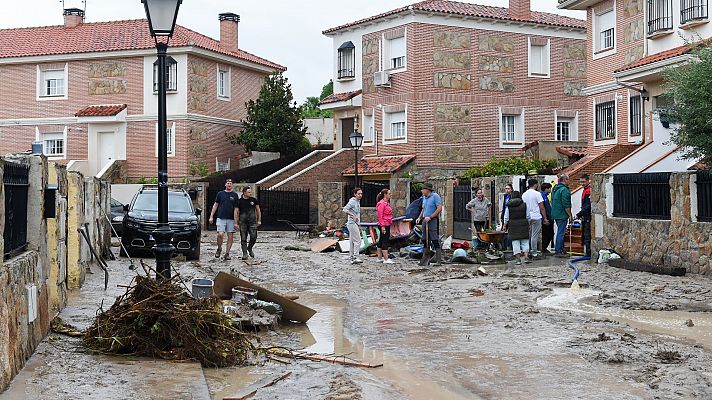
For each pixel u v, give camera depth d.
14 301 7.64
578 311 12.58
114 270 17.89
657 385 7.94
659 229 17.48
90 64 43.53
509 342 10.33
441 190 29.08
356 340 10.80
